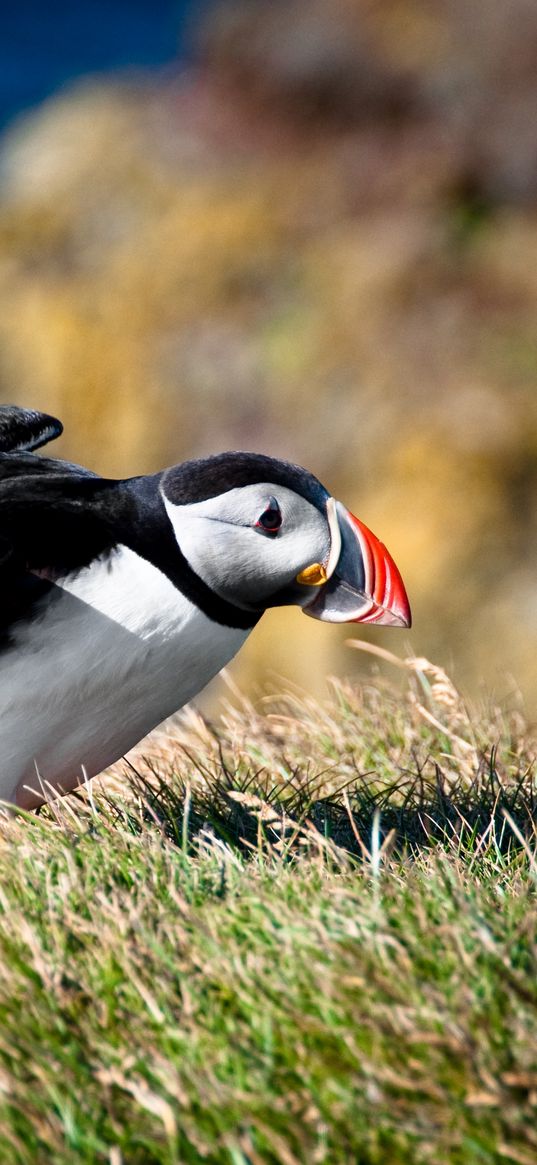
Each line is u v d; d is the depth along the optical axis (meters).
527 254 27.94
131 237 29.19
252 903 6.14
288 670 21.78
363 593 7.42
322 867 6.64
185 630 7.24
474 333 26.06
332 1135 4.93
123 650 7.13
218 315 27.64
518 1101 5.02
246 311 27.69
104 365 27.09
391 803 8.62
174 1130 4.90
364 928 5.88
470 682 21.55
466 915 5.91
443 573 22.34
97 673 7.13
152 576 7.13
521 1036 5.27
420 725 9.90
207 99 32.19
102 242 29.28
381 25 31.78
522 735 9.80
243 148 31.09
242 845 7.78
